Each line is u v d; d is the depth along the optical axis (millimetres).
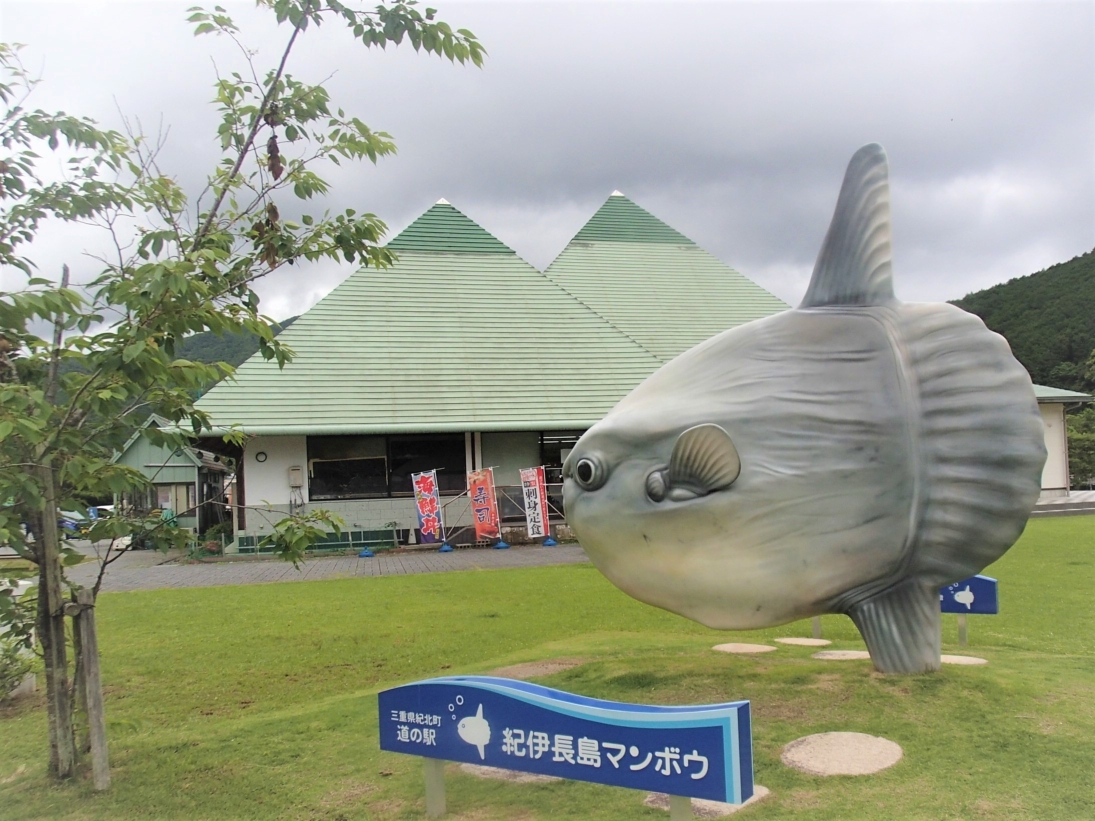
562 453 19766
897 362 4832
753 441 4809
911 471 4797
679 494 4844
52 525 4277
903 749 4055
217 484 23891
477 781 4160
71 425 4223
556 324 21031
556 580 12195
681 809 2965
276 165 4734
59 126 4469
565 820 3594
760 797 3645
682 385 5098
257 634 8672
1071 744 3990
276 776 4363
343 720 5258
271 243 4703
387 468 18547
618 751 3084
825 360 4902
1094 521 18906
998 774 3723
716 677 5480
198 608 10508
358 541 18062
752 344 5035
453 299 21031
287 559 4582
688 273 25422
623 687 5500
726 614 5008
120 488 4195
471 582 12266
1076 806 3404
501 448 19359
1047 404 23828
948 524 4793
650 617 9016
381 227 4926
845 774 3811
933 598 5000
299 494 17906
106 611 10414
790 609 4941
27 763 4852
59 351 4254
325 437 18297
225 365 4281
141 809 4004
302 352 18906
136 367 3857
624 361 20531
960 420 4770
